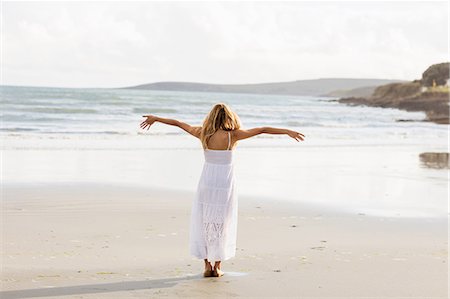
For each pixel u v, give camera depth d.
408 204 11.86
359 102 133.62
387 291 5.77
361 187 14.17
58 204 10.42
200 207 6.29
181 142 24.94
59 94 72.94
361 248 7.74
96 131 28.56
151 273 6.27
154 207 10.46
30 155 18.48
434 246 7.99
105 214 9.61
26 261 6.56
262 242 7.94
